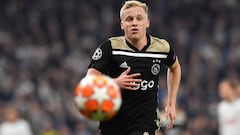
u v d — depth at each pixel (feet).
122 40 66.74
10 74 218.18
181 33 247.91
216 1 265.34
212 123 177.47
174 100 70.33
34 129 180.24
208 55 228.22
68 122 188.75
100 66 66.03
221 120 128.57
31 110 183.73
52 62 233.14
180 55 231.71
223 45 238.27
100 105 60.08
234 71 218.59
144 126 66.54
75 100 61.05
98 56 66.39
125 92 65.98
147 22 66.80
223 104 127.54
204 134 175.22
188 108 189.26
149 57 66.69
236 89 126.52
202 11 263.49
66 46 244.01
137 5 65.92
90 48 242.99
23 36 253.03
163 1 267.18
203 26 254.47
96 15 264.11
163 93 155.94
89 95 60.13
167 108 70.33
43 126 180.24
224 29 248.73
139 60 66.33
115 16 263.29
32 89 204.23
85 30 254.47
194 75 215.31
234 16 257.96
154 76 67.10
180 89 199.41
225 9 262.88
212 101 198.59
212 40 241.76
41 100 200.75
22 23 262.47
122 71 66.49
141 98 66.49
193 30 252.83
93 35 251.39
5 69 222.89
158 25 255.09
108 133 67.46
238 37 241.35
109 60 66.49
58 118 187.93
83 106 60.39
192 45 239.91
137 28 65.51
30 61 233.35
